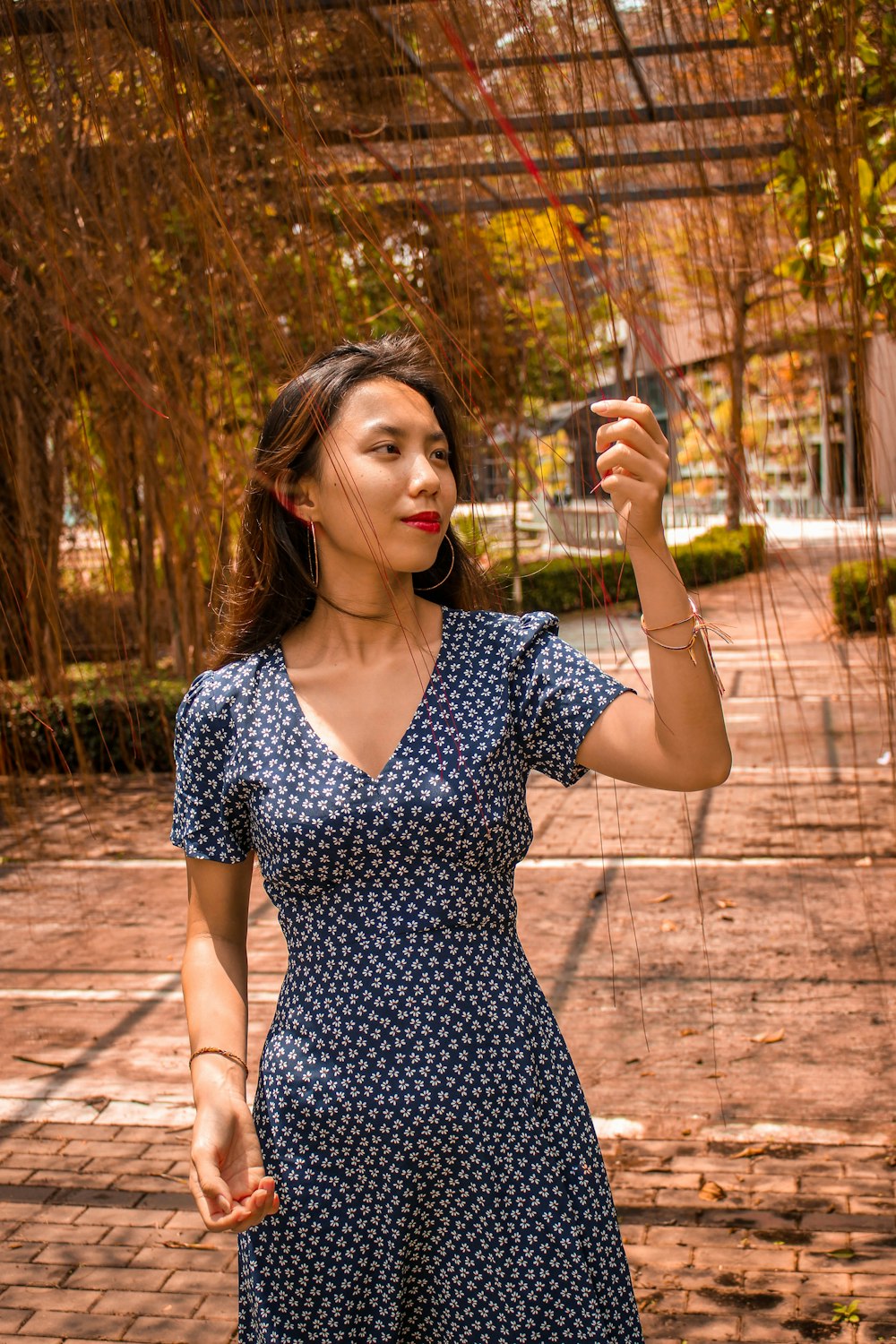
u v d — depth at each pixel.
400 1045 1.46
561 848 6.62
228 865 1.61
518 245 2.48
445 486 1.53
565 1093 1.50
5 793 4.41
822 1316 2.68
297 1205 1.47
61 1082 4.08
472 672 1.53
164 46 1.98
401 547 1.50
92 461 3.17
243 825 1.61
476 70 1.94
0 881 6.39
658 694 1.40
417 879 1.48
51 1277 2.98
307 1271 1.47
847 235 2.21
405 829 1.46
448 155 2.66
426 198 2.72
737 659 10.63
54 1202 3.34
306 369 1.58
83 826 7.31
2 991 4.91
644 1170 3.34
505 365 2.60
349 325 2.51
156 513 3.53
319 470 1.54
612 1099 3.75
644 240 2.36
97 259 2.51
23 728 7.94
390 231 2.64
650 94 2.53
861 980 4.56
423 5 2.08
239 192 2.65
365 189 2.65
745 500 2.47
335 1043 1.47
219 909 1.63
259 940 5.32
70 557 4.32
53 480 3.48
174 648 7.52
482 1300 1.46
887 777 7.25
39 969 5.14
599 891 5.80
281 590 1.65
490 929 1.51
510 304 2.63
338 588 1.58
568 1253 1.45
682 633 1.38
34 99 2.26
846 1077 3.83
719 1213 3.11
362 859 1.47
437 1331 1.49
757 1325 2.66
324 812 1.46
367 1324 1.47
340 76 2.51
